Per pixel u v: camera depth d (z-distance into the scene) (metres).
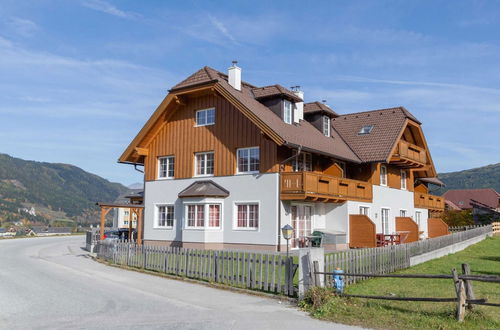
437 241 21.05
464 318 8.67
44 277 14.77
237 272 12.87
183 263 14.93
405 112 29.83
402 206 32.16
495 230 38.91
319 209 25.39
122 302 10.68
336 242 23.72
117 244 18.95
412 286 12.58
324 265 11.71
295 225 23.48
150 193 27.27
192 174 25.39
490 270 16.28
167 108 26.31
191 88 24.86
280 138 21.12
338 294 10.41
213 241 23.53
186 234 24.28
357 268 13.41
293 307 10.31
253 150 23.25
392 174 31.16
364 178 27.70
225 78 26.83
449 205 63.09
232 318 9.17
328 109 28.64
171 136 26.77
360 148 28.27
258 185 22.58
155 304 10.50
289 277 11.44
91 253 23.70
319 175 22.14
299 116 27.53
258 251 21.91
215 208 23.89
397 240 26.50
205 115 25.52
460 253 23.03
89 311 9.64
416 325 8.51
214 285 13.04
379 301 10.34
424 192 38.19
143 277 15.00
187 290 12.48
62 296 11.33
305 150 22.22
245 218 23.02
